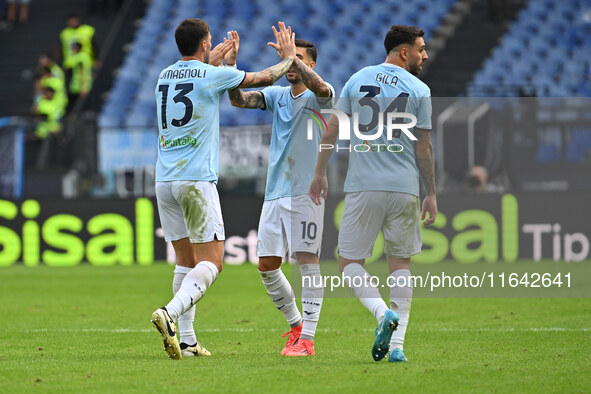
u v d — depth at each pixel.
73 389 15.83
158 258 54.41
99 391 15.62
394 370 17.72
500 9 78.62
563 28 78.88
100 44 85.44
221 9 79.38
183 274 20.89
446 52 76.38
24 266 53.44
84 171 55.88
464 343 22.31
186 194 19.84
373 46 75.44
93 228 54.31
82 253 54.25
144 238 54.41
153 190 55.47
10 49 85.50
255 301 34.28
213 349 21.62
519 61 76.00
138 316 29.50
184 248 20.78
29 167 56.88
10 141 56.00
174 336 18.98
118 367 18.36
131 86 74.50
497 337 23.50
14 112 80.94
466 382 16.33
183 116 19.86
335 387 15.83
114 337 24.05
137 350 21.38
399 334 19.03
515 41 77.25
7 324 27.30
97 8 87.62
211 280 19.73
